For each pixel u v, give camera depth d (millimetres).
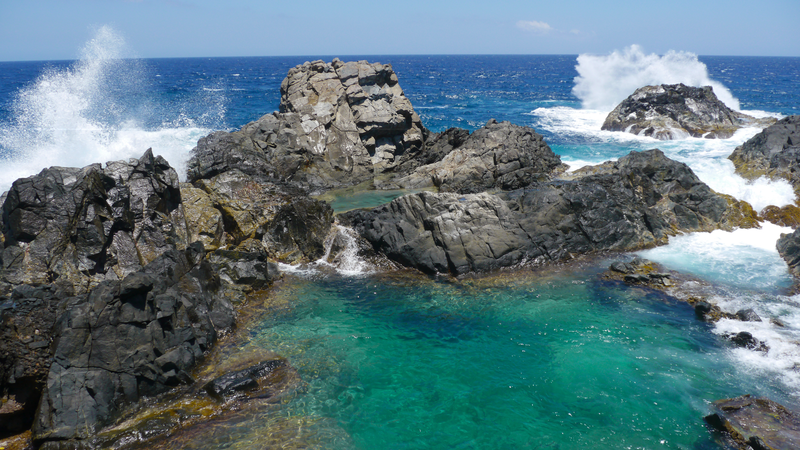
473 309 16297
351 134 30109
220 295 15945
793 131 27594
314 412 11516
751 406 11422
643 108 42375
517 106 66000
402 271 19141
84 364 11383
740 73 151875
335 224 21219
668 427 11031
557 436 10898
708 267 18562
